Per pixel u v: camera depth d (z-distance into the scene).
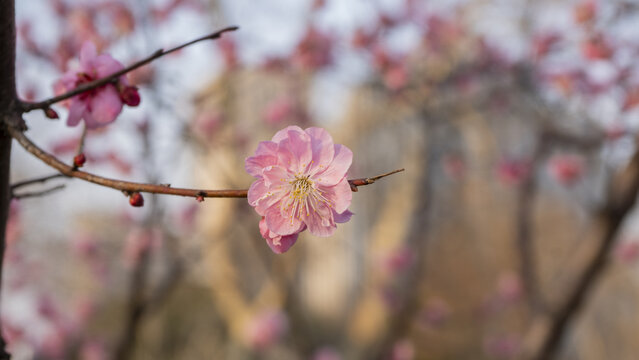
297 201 1.35
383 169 7.05
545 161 5.22
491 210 9.97
